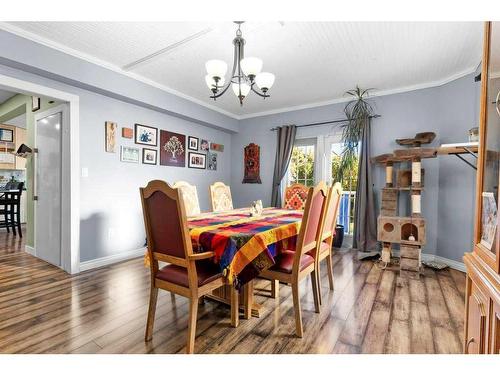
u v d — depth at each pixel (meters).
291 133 4.51
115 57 2.89
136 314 2.01
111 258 3.32
